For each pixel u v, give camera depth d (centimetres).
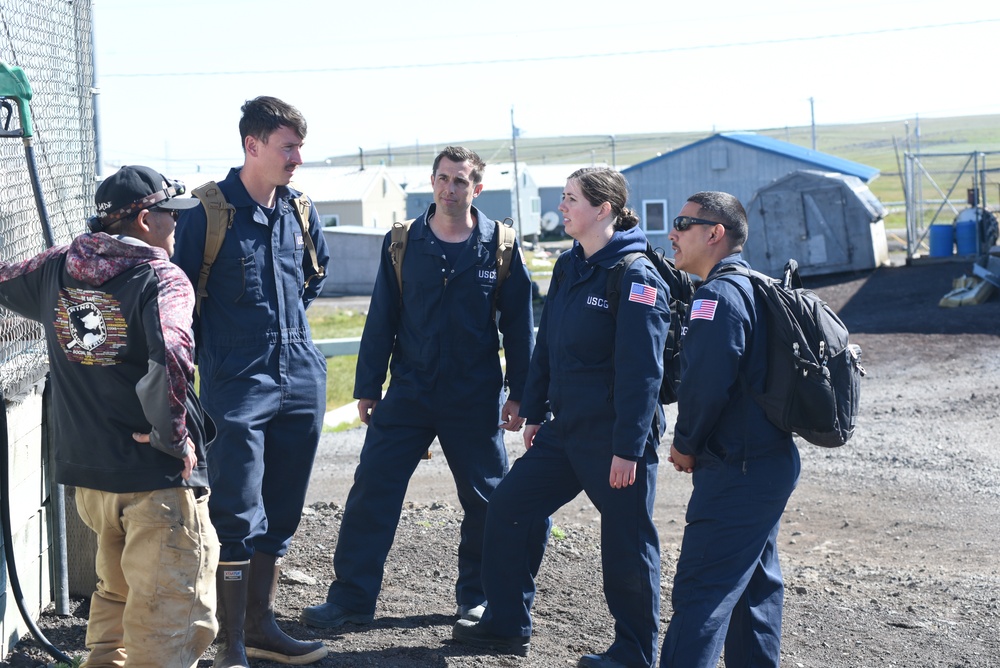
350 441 1220
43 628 423
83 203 523
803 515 848
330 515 688
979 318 1902
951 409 1256
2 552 383
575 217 419
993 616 566
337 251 4494
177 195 331
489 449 483
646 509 423
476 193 470
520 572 448
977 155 2702
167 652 322
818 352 367
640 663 428
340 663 424
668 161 3853
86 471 317
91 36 534
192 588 323
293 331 411
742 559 371
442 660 440
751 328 369
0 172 404
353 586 477
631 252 420
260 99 393
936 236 2611
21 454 408
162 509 317
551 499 446
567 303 426
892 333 1848
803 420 369
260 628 414
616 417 407
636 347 401
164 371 298
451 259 467
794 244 2545
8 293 329
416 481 979
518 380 488
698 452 379
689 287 437
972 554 728
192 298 311
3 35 409
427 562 595
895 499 888
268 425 409
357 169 6244
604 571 433
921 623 548
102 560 338
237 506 384
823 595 597
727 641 405
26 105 372
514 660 450
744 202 3762
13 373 413
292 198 418
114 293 306
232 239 393
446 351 470
